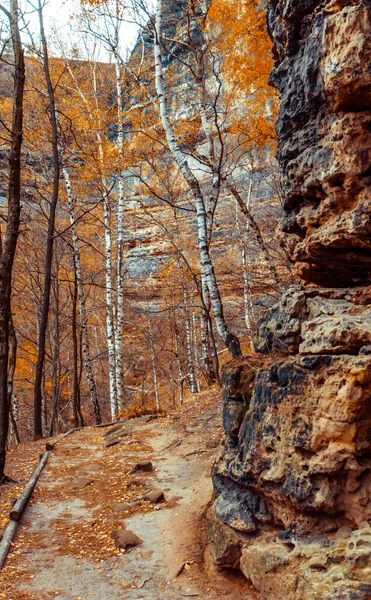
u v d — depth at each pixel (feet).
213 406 40.29
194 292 65.36
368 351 13.33
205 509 20.88
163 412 48.16
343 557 12.60
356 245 15.01
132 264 93.76
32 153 55.11
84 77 59.00
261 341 19.88
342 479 13.62
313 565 12.92
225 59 38.86
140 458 32.09
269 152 52.80
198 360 75.51
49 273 44.52
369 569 11.75
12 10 28.76
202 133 45.14
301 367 14.78
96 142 50.80
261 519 15.83
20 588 16.43
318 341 15.02
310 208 16.71
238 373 18.49
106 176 50.03
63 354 95.55
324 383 14.06
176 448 32.91
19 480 28.40
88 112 52.16
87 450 36.29
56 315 59.88
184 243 63.87
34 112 53.62
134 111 47.42
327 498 13.53
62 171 55.42
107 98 58.59
